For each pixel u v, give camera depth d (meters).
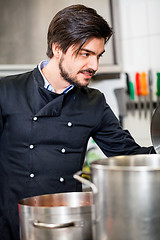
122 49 2.84
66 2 2.43
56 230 0.93
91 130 1.48
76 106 1.45
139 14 2.77
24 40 2.31
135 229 0.82
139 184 0.81
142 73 2.77
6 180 1.40
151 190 0.81
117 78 2.88
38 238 0.95
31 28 2.33
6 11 2.26
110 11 2.64
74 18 1.23
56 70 1.38
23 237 0.99
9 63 2.28
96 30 1.21
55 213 0.94
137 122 2.84
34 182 1.37
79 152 1.44
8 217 1.38
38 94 1.40
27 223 0.97
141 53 2.79
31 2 2.32
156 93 2.72
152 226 0.82
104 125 1.53
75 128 1.43
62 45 1.27
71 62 1.27
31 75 1.49
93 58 1.26
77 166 1.43
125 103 2.87
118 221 0.83
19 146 1.39
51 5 2.37
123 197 0.82
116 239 0.84
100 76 2.91
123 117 2.89
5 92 1.43
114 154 1.54
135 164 1.08
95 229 0.90
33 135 1.38
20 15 2.29
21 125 1.39
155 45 2.71
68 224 0.93
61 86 1.42
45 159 1.38
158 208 0.82
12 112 1.40
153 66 2.74
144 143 2.82
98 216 0.88
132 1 2.78
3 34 2.25
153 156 1.09
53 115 1.39
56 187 1.39
